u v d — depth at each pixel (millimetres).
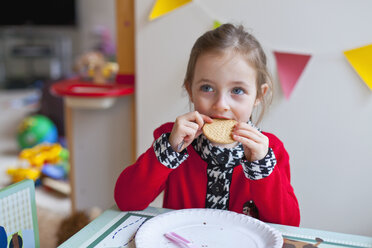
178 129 807
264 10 1436
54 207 2346
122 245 662
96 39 6215
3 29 6469
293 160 1521
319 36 1399
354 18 1352
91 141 1958
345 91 1418
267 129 1509
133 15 1816
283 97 1476
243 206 946
